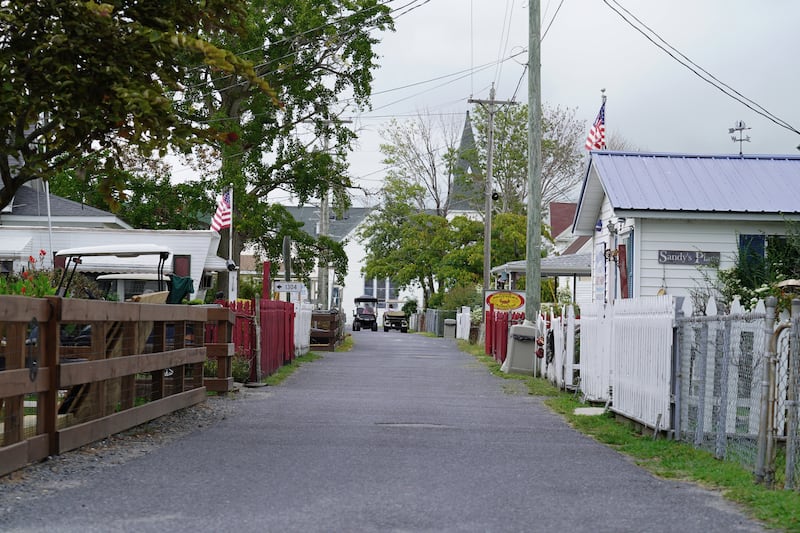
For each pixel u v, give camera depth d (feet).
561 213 227.40
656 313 36.94
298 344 90.17
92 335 30.76
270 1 124.98
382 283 309.01
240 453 30.89
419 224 213.87
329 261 142.51
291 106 131.95
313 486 25.12
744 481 26.50
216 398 49.88
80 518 20.81
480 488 25.32
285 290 92.99
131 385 35.06
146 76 34.94
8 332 25.12
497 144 211.82
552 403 51.01
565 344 59.21
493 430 38.86
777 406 29.91
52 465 27.35
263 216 132.16
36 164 34.91
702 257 66.69
